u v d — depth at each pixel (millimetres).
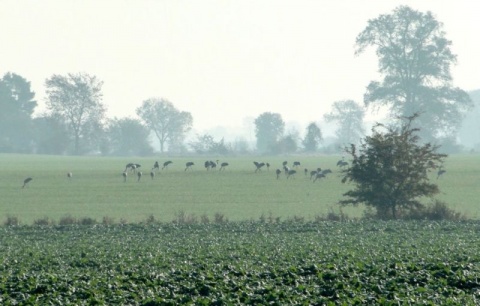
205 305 74312
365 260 100812
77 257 112875
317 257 105000
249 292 78750
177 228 155125
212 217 191375
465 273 88250
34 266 104188
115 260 107188
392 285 81125
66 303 75562
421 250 112375
